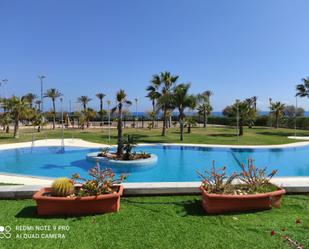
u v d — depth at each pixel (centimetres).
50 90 4688
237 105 2717
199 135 2636
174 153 1659
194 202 589
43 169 1233
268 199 538
